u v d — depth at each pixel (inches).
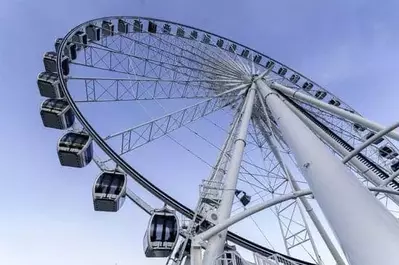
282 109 503.8
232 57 1028.5
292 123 432.8
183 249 531.8
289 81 1079.0
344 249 243.0
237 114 818.8
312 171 318.7
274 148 819.4
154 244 585.6
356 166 676.7
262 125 866.8
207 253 436.5
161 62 839.1
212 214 526.0
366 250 221.5
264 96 626.8
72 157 706.8
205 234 447.5
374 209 251.0
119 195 652.7
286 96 781.9
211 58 941.8
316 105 714.8
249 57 1109.1
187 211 677.9
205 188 566.9
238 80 889.5
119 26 1024.9
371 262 213.0
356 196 265.4
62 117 801.6
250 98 757.3
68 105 810.8
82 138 732.0
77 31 899.4
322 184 295.9
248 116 695.7
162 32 1059.9
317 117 858.8
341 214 257.9
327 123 862.5
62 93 830.5
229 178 560.4
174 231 607.2
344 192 272.5
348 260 236.4
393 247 212.7
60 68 792.3
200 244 439.2
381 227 230.8
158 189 684.1
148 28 1058.1
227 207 522.3
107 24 999.0
